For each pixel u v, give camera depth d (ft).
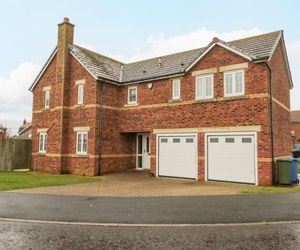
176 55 73.92
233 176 53.62
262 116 50.88
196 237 22.33
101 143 67.41
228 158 54.44
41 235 23.00
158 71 68.59
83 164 67.62
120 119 72.13
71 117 71.51
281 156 57.82
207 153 57.06
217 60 57.06
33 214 29.48
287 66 66.28
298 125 173.27
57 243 21.08
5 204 33.96
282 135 60.34
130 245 20.59
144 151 74.38
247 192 42.09
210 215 28.76
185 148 60.44
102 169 67.00
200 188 47.16
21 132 167.53
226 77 55.77
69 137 71.36
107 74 71.92
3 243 21.03
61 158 69.72
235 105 54.03
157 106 65.57
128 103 71.20
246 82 53.06
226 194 40.65
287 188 46.55
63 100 71.26
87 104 68.59
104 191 43.78
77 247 20.21
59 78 72.79
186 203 34.37
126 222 26.63
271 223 26.03
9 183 51.39
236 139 53.67
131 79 71.15
